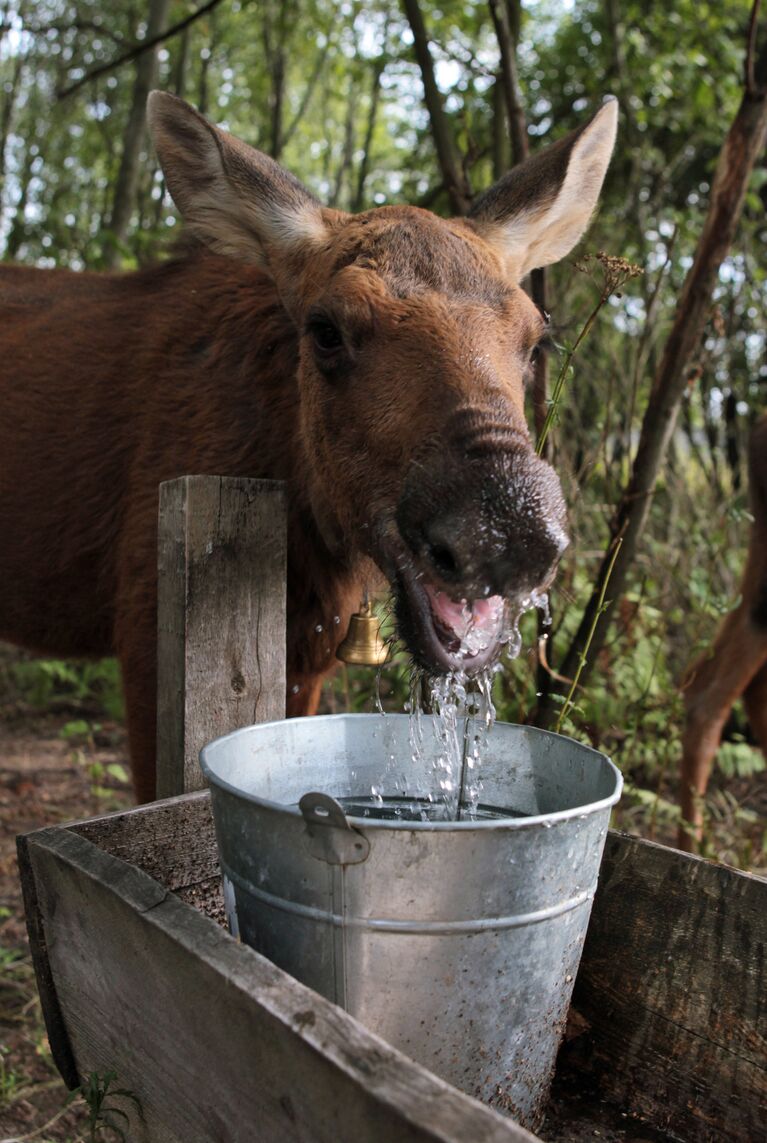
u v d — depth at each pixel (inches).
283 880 63.9
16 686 277.3
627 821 185.9
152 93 116.9
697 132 340.8
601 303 116.0
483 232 119.9
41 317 158.7
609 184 344.2
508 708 167.8
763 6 315.0
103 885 68.2
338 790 86.2
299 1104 53.0
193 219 121.7
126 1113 72.2
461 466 77.4
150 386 137.7
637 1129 76.8
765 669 186.2
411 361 90.3
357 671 199.3
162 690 96.6
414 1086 47.2
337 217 119.0
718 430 297.9
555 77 380.2
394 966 62.3
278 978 56.3
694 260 142.6
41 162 484.4
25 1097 126.1
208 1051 60.7
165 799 89.2
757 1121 72.0
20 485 147.7
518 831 60.4
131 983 67.9
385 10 344.5
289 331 122.0
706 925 75.9
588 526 217.0
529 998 66.2
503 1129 44.0
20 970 150.6
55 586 147.7
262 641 96.3
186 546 91.4
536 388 142.6
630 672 199.2
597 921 82.0
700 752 177.0
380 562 92.0
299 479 120.0
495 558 72.7
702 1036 75.5
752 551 183.9
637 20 335.9
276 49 390.3
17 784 215.2
